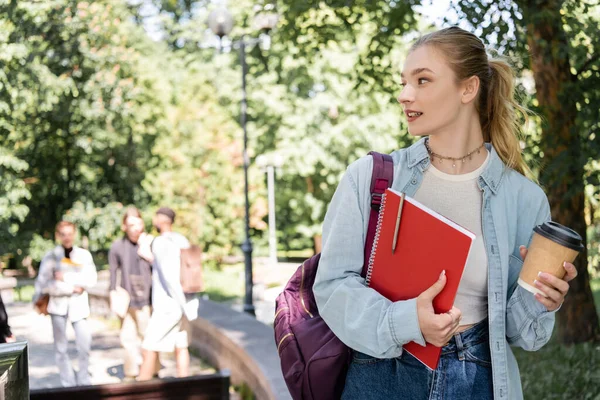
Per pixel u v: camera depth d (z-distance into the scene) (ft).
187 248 23.90
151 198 81.87
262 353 21.81
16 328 42.65
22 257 78.13
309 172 87.40
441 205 6.23
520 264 6.24
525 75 23.62
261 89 88.38
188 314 23.58
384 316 5.66
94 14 63.21
